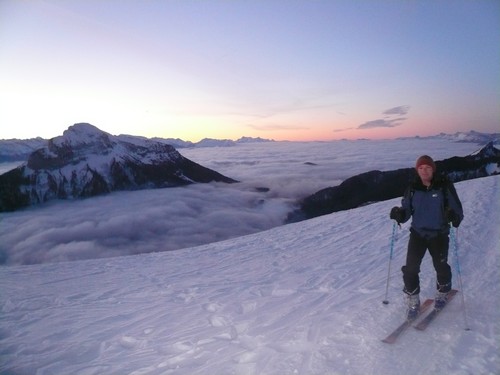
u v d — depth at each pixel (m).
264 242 12.90
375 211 15.98
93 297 7.30
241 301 5.95
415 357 3.26
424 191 3.97
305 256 9.47
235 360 3.72
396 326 3.90
